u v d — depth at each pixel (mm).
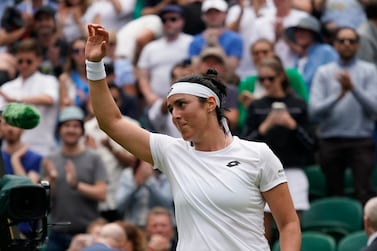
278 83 31328
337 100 33219
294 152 31016
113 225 26609
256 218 16688
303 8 38375
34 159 31672
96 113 17219
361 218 32062
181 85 16781
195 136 16750
